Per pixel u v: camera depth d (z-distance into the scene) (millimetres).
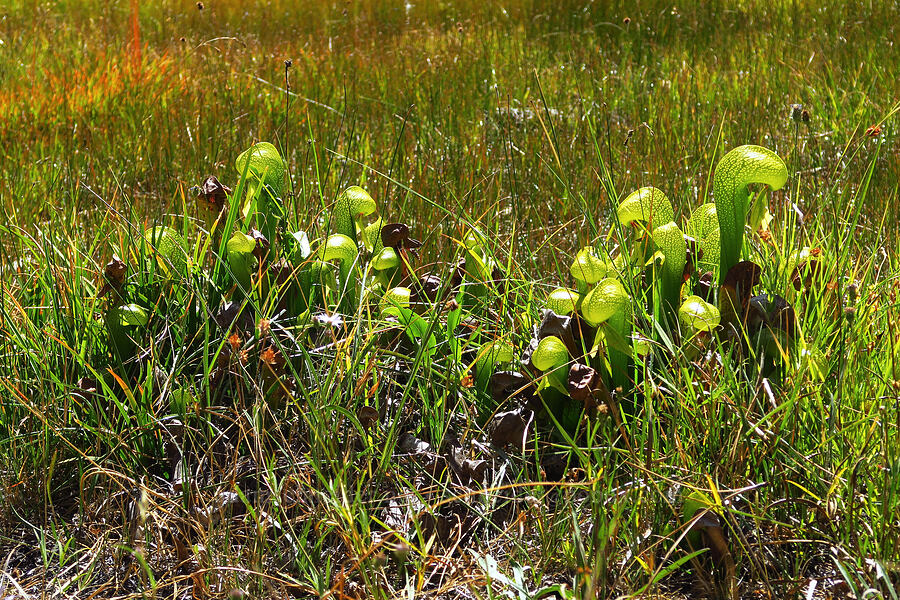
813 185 2061
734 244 1463
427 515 1378
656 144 2193
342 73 3488
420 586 1314
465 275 1613
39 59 3842
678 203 2057
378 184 2145
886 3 4062
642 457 1383
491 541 1372
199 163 2500
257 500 1398
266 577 1301
